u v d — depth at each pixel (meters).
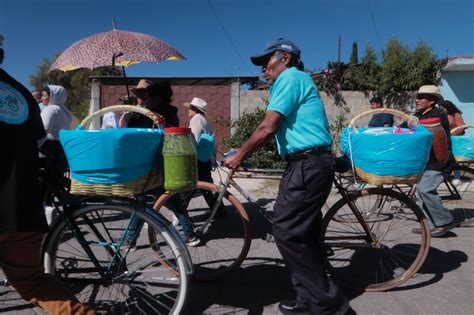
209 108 11.14
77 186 2.46
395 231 4.68
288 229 2.80
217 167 4.13
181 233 4.07
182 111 11.12
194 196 3.98
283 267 3.84
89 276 2.91
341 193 3.39
